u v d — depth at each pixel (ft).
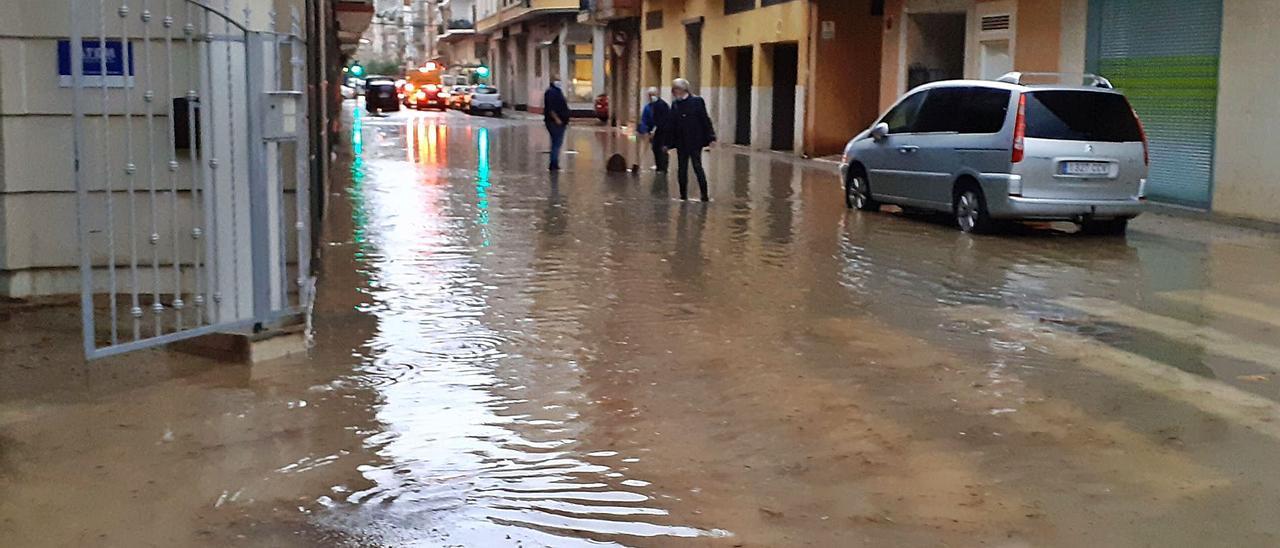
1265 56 49.49
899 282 33.60
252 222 22.81
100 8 21.09
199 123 26.43
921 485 16.92
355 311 28.37
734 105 114.83
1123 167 44.06
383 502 16.05
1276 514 15.88
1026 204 43.39
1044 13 63.82
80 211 19.88
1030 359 24.49
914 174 48.93
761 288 32.27
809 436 19.13
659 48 137.39
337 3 81.15
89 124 27.20
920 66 80.38
